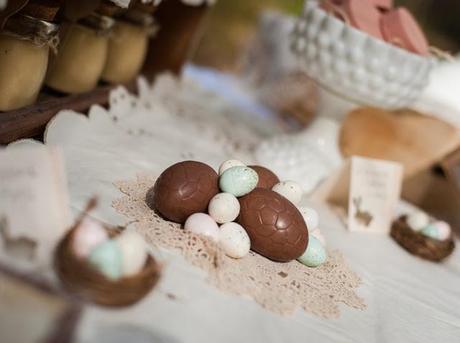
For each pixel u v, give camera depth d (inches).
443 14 52.1
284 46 50.1
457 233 37.2
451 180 37.5
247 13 56.7
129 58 33.9
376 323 21.3
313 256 22.4
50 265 16.8
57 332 15.4
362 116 36.4
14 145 22.3
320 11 30.7
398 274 26.4
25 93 23.9
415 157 37.6
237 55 56.4
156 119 35.1
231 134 39.2
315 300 20.8
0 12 21.5
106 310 16.5
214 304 18.5
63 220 18.6
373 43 29.3
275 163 33.8
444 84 42.8
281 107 48.8
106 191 23.0
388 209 30.6
